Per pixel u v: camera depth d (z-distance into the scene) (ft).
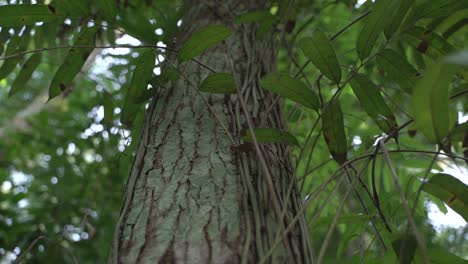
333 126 2.89
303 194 4.80
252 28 4.01
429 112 2.43
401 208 3.62
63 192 5.87
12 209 6.18
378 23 2.95
